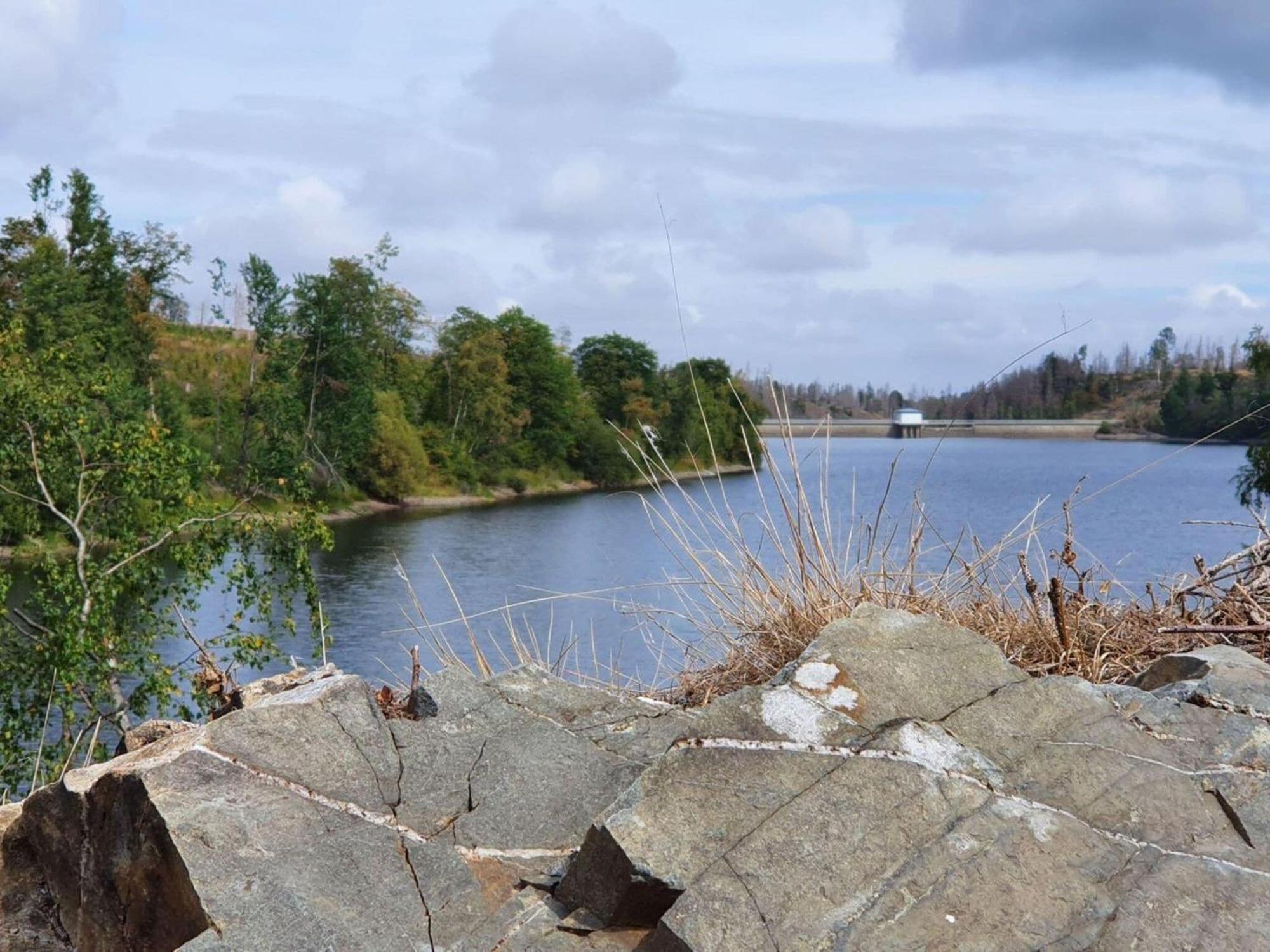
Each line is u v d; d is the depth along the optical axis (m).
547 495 69.50
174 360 60.59
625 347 84.12
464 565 34.31
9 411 14.84
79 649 13.59
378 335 79.12
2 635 14.67
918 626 3.72
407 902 2.89
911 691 3.40
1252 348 30.59
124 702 14.17
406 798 3.30
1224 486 57.28
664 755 3.10
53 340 42.03
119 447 15.12
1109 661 5.14
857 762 3.07
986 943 2.62
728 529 5.49
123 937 3.13
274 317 55.22
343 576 31.94
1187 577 6.05
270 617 15.46
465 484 66.56
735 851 2.80
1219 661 4.19
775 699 3.27
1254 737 3.55
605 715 3.92
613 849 2.86
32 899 3.44
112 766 3.38
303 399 59.84
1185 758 3.46
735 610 5.43
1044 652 5.20
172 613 17.06
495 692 3.88
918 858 2.81
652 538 38.09
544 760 3.53
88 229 52.53
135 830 3.10
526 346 78.69
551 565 34.25
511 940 2.80
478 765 3.48
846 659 3.45
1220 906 2.83
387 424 62.53
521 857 3.16
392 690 4.51
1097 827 3.07
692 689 5.20
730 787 3.00
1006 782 3.14
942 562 5.89
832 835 2.85
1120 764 3.29
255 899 2.81
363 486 60.91
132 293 56.28
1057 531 7.57
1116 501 36.38
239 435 52.47
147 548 14.95
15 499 15.17
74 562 14.62
